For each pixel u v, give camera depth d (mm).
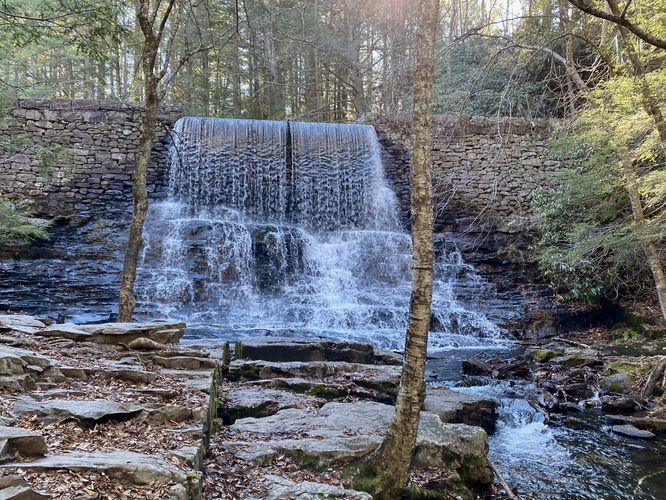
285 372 6238
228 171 14328
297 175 14750
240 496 3205
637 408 6645
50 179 12844
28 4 7699
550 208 13148
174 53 21719
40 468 2377
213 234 12008
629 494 4391
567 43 9352
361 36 21172
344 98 26516
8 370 3658
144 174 7398
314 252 12695
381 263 13242
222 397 5141
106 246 11875
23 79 17391
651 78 6406
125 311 7047
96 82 21391
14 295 9844
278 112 25016
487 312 11812
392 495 3551
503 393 7184
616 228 10031
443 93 14062
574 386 7340
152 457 2842
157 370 4746
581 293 12195
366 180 15195
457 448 4250
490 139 14781
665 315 7668
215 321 10352
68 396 3631
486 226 14289
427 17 3453
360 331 10438
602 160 9508
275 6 17266
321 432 4352
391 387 6105
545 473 4801
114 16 7387
